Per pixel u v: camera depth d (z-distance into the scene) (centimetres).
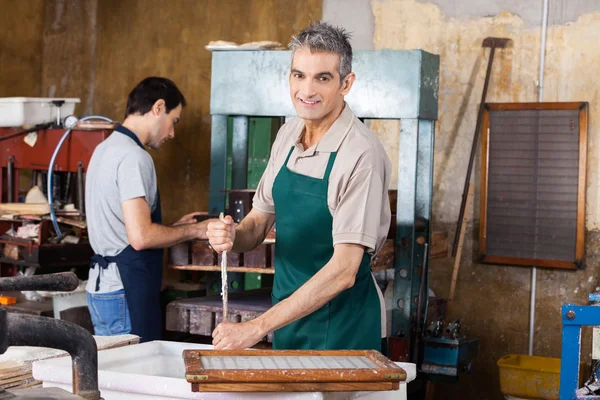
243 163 446
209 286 457
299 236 259
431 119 405
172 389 175
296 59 244
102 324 373
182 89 592
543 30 482
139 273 365
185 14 590
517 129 487
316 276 236
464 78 504
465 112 504
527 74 488
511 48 492
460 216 491
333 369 165
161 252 377
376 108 391
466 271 507
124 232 367
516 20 490
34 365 191
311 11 547
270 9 560
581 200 471
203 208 585
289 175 259
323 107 246
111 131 471
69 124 475
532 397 430
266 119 543
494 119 494
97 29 628
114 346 236
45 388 133
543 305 487
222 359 179
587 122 470
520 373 433
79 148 474
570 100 477
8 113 483
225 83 428
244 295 418
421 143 415
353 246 241
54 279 139
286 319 227
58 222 475
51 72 644
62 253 454
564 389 316
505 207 492
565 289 480
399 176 392
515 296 494
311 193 253
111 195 363
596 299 348
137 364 214
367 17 530
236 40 572
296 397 164
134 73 612
